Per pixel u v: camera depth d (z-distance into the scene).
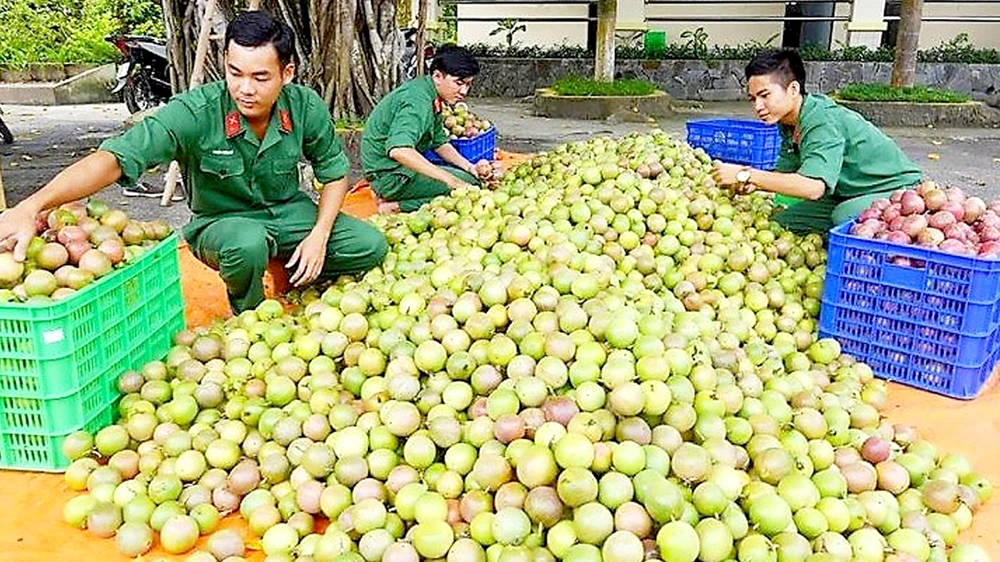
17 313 2.74
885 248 3.57
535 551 2.24
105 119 13.41
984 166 9.87
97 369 3.00
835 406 2.97
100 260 3.01
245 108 3.51
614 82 14.76
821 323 3.87
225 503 2.67
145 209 6.80
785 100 4.27
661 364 2.64
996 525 2.69
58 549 2.53
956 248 3.45
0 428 2.88
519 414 2.60
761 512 2.33
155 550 2.54
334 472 2.62
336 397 2.94
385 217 4.84
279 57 3.43
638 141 5.77
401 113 5.56
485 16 19.41
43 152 10.09
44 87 16.05
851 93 14.22
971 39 18.23
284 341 3.29
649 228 4.23
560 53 17.91
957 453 3.07
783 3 18.39
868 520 2.49
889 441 2.88
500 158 8.63
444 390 2.79
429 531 2.31
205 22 5.47
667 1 17.86
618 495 2.27
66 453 2.85
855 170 4.47
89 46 18.31
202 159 3.72
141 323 3.29
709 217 4.31
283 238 4.08
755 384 2.94
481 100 17.16
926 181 4.03
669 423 2.57
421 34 8.34
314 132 4.00
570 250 3.50
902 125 13.73
